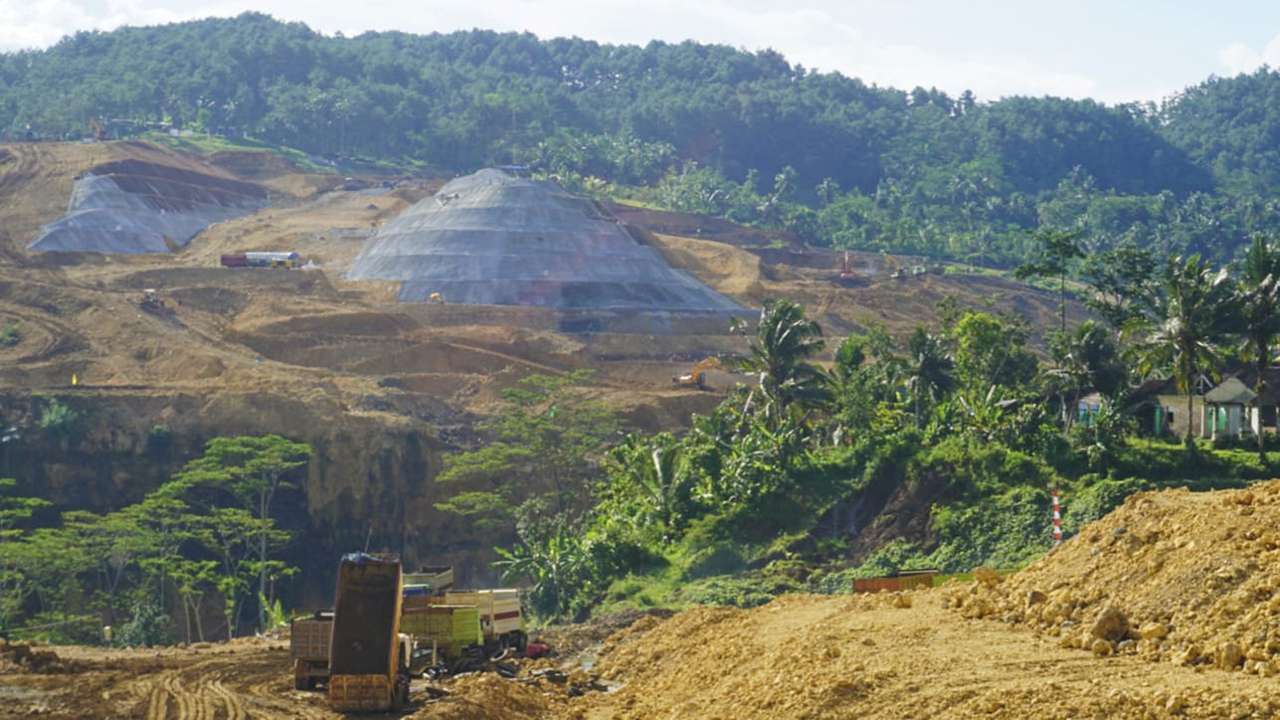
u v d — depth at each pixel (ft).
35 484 489.26
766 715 114.42
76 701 148.25
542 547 332.80
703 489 336.70
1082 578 129.39
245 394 513.86
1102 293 457.27
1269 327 313.73
